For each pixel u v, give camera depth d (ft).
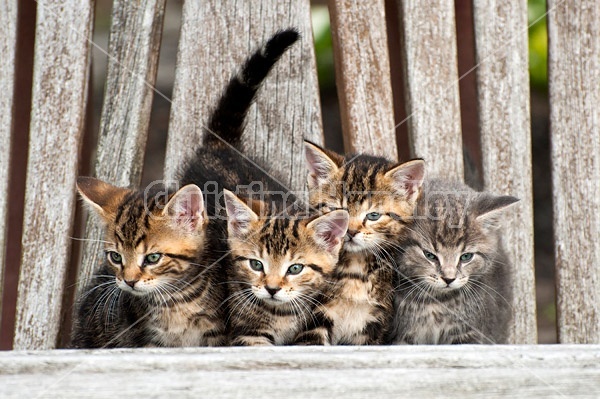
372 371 14.67
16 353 14.88
